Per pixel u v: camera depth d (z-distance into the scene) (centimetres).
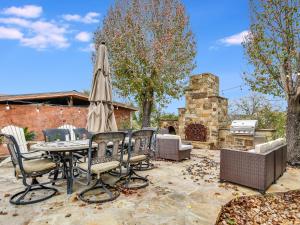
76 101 1321
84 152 417
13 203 312
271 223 293
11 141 315
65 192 359
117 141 348
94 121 424
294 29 606
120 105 1258
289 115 629
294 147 613
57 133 466
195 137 919
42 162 352
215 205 315
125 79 918
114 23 941
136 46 890
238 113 1209
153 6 914
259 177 376
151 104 967
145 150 411
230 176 413
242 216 305
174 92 954
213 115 881
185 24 941
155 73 902
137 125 1396
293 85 624
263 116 1100
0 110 941
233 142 866
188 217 277
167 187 389
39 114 1013
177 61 930
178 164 582
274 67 671
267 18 638
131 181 422
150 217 276
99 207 303
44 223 259
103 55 446
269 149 429
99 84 432
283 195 382
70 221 263
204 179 444
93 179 421
